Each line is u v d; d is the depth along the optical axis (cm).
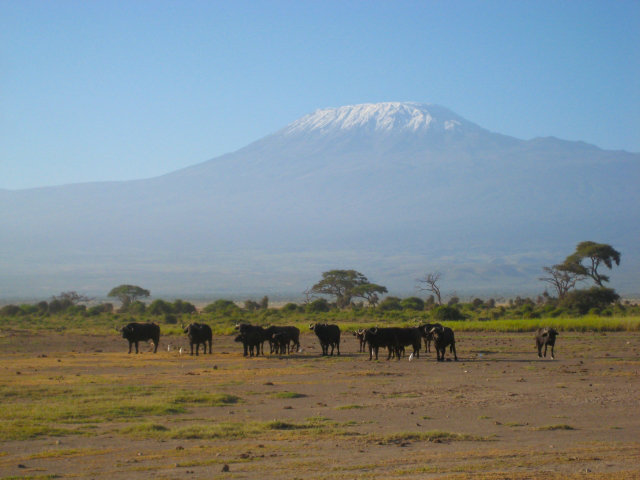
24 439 1895
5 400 2538
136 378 3212
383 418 2189
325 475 1507
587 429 1998
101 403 2433
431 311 9306
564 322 6825
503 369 3500
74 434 1958
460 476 1470
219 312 11081
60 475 1535
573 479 1430
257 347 4484
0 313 12312
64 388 2816
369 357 4278
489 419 2158
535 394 2634
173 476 1516
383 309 12388
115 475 1533
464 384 2933
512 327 6775
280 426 2041
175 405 2411
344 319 9244
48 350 5081
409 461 1633
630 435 1912
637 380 3019
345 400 2542
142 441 1870
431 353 4506
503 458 1650
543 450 1731
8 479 1497
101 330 7706
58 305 13525
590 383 2930
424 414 2255
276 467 1588
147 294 17438
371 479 1466
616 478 1436
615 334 6125
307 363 3912
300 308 11731
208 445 1820
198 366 3784
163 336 6481
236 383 3012
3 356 4497
